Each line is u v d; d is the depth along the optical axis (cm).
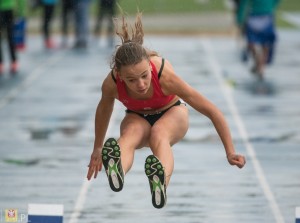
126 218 1727
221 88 3322
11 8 3544
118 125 2652
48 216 1157
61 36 5059
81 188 1966
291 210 1784
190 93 1280
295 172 2117
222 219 1719
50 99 3108
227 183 2011
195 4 6731
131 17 5056
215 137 2519
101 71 3762
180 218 1727
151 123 1328
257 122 2711
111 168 1211
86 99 3111
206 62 4009
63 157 2270
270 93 3244
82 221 1703
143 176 2080
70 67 3878
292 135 2536
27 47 4544
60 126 2667
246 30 3628
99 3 4825
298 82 3503
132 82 1233
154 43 4678
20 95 3189
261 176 2078
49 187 1967
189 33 5134
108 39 4641
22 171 2119
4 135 2538
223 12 6284
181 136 1327
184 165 2186
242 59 4009
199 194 1914
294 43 4778
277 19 5919
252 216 1742
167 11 6253
